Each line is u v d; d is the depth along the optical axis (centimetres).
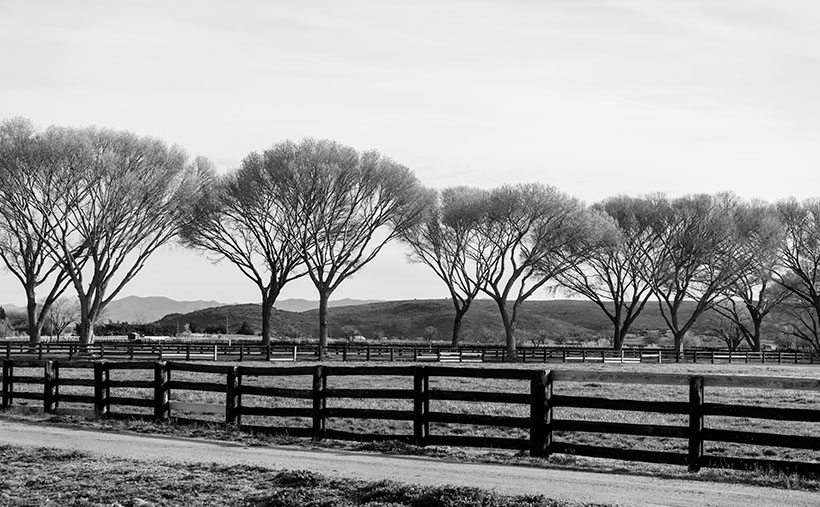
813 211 7706
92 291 5997
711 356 6731
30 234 5753
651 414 2344
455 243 7119
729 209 7506
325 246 6344
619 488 1240
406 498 1126
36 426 1991
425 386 1647
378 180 6338
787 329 9400
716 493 1205
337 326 13325
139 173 5866
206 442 1730
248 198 6206
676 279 7412
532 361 6109
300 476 1282
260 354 5534
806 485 1263
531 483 1275
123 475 1345
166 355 5206
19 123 5647
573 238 6850
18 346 5175
